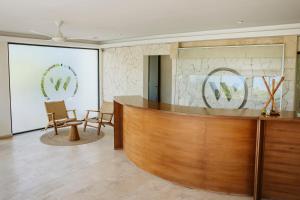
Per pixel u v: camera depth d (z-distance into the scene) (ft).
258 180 10.57
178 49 20.49
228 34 17.87
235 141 10.93
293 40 15.99
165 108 12.62
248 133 10.77
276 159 10.60
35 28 17.88
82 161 15.17
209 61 19.35
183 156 11.90
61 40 16.03
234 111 11.78
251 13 12.88
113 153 16.61
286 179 10.55
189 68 20.27
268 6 11.41
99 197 11.03
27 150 17.17
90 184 12.21
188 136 11.66
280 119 9.88
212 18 14.16
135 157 14.49
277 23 15.75
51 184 12.19
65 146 18.08
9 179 12.71
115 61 25.38
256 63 17.54
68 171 13.71
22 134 21.29
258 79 17.53
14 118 21.33
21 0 10.51
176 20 14.75
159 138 12.69
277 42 16.78
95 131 22.35
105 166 14.40
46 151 16.99
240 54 18.08
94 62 27.22
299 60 16.55
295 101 16.75
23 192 11.42
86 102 27.07
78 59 25.80
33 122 22.66
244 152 10.89
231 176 11.16
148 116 13.17
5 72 19.79
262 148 10.66
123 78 24.82
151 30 18.56
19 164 14.69
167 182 12.44
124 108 15.97
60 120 21.07
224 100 19.02
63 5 11.32
